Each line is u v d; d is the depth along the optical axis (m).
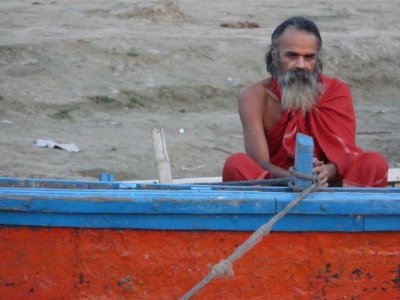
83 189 14.62
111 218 13.73
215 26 54.00
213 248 14.01
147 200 13.64
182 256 13.99
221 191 14.30
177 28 51.16
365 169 16.86
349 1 69.44
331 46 47.56
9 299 13.98
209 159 32.34
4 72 40.25
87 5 55.56
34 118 36.56
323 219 14.02
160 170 19.23
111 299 14.05
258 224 13.95
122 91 39.91
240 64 44.00
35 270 13.89
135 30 48.72
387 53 48.28
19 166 29.55
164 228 13.84
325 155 17.25
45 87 39.38
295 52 16.97
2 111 36.75
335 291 14.34
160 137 19.73
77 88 39.66
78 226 13.73
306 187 14.23
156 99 40.06
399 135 37.34
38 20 50.81
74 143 33.31
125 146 33.34
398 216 14.10
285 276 14.23
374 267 14.30
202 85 41.44
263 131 17.61
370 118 40.31
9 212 13.56
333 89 17.53
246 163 16.64
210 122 37.53
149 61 42.94
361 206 13.95
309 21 17.28
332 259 14.23
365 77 46.03
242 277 14.17
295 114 17.30
